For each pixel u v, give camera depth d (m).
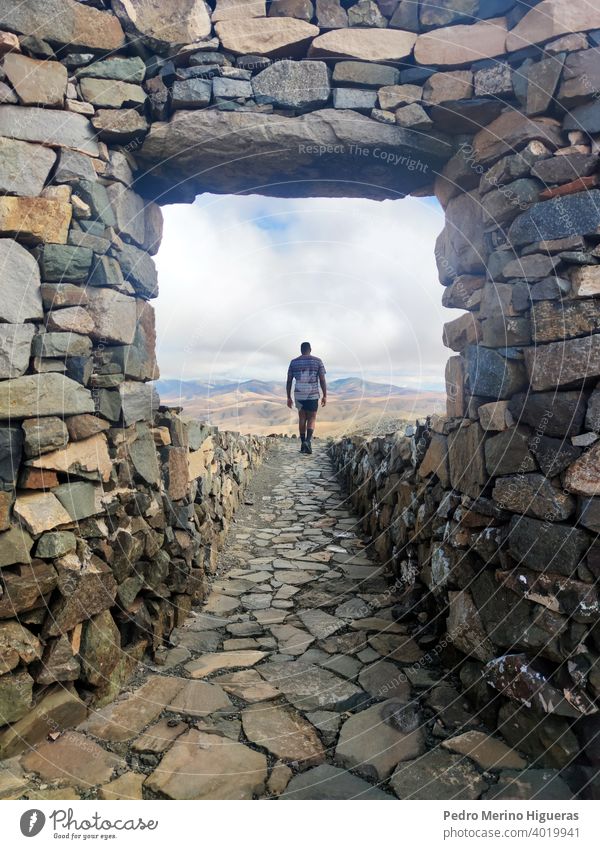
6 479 2.22
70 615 2.30
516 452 2.39
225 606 3.64
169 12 2.69
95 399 2.70
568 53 2.42
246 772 2.04
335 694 2.54
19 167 2.42
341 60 2.77
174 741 2.20
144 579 2.93
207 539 4.20
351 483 6.50
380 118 2.76
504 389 2.50
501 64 2.60
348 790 1.95
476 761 2.09
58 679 2.22
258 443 8.52
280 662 2.85
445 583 2.80
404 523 3.68
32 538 2.24
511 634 2.29
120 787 1.96
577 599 2.12
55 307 2.49
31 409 2.32
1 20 2.39
